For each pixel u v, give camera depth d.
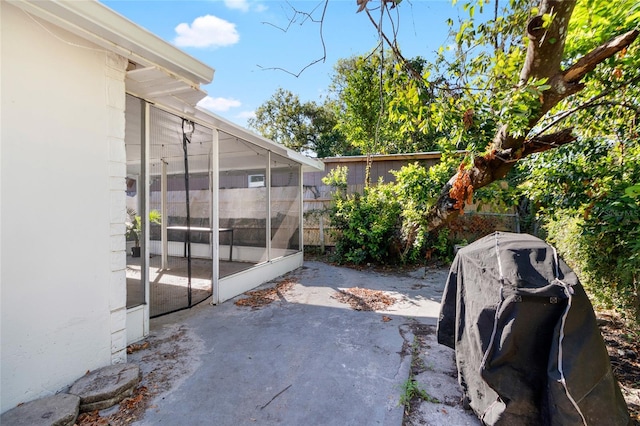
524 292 1.72
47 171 2.05
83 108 2.28
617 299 3.19
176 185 5.89
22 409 1.82
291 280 5.73
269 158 5.61
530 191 3.84
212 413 2.00
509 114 2.37
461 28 2.64
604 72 2.92
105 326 2.43
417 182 5.96
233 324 3.57
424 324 3.59
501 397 1.73
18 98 1.90
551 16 2.09
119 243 2.55
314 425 1.90
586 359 1.55
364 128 7.81
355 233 7.09
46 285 2.04
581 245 3.57
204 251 6.32
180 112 3.73
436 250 7.21
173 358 2.74
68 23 1.88
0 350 1.81
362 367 2.60
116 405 2.05
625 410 1.66
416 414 2.02
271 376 2.46
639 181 2.76
